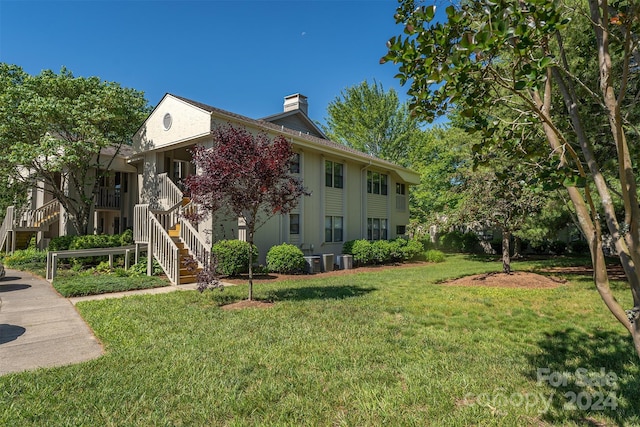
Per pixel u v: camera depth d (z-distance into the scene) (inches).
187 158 605.0
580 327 210.7
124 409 117.0
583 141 77.0
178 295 302.4
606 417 113.7
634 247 65.9
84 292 305.6
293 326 209.5
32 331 204.2
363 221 690.8
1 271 366.3
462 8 82.4
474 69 72.1
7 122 509.0
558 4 63.5
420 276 446.9
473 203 401.1
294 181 283.0
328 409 118.0
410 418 111.9
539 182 81.8
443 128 982.4
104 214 764.6
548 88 83.6
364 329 204.5
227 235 459.2
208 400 122.7
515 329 208.2
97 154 595.2
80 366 151.3
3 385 132.8
